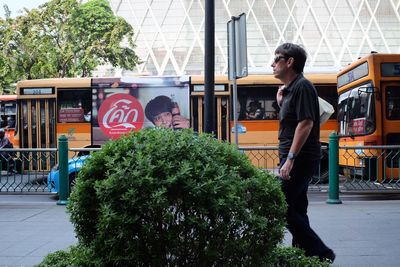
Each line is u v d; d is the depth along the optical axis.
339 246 6.10
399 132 11.66
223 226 3.22
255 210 3.44
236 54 7.58
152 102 15.30
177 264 3.32
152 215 3.18
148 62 48.31
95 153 3.56
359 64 12.42
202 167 3.31
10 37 25.41
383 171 10.91
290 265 4.02
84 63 26.42
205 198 3.19
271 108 14.99
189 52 48.38
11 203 10.27
